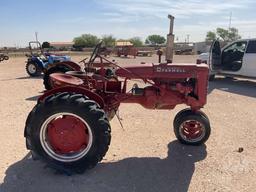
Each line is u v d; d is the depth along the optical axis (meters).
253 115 7.24
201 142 5.14
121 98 5.01
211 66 11.64
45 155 4.20
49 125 4.25
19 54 44.41
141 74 4.96
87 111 4.05
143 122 6.44
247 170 4.32
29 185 3.89
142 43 69.69
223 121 6.70
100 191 3.77
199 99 5.06
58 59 14.09
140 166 4.41
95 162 4.17
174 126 5.20
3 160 4.57
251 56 11.67
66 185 3.90
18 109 7.46
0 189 3.79
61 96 4.12
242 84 12.03
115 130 5.91
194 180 4.04
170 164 4.48
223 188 3.85
